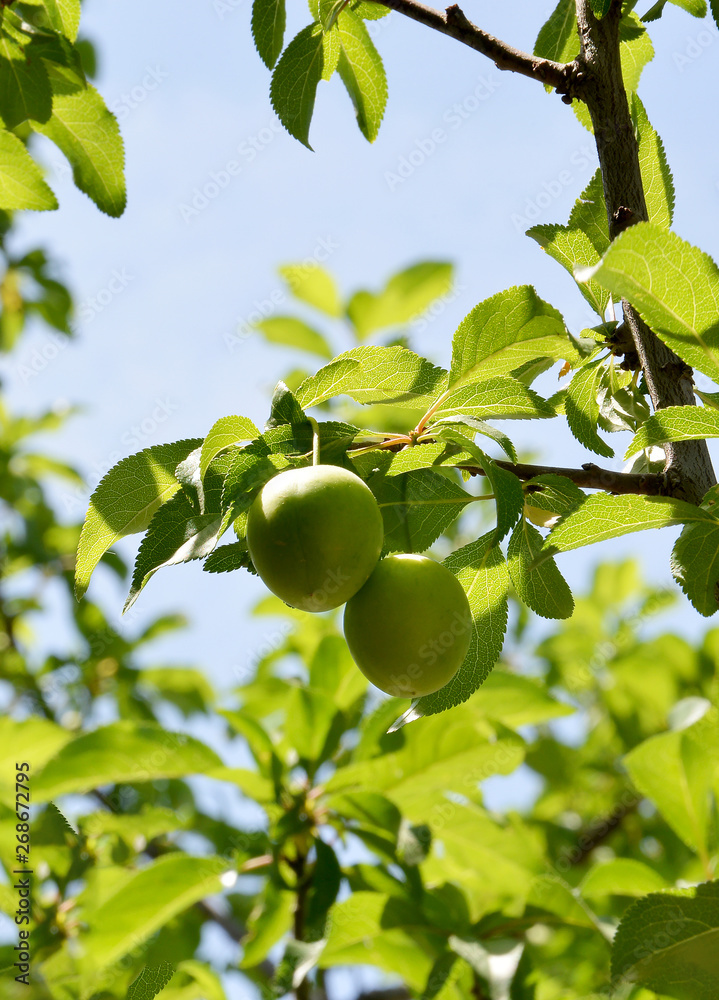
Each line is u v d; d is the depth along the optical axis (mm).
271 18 1010
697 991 936
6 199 1046
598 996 1001
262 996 1022
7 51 1021
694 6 1024
